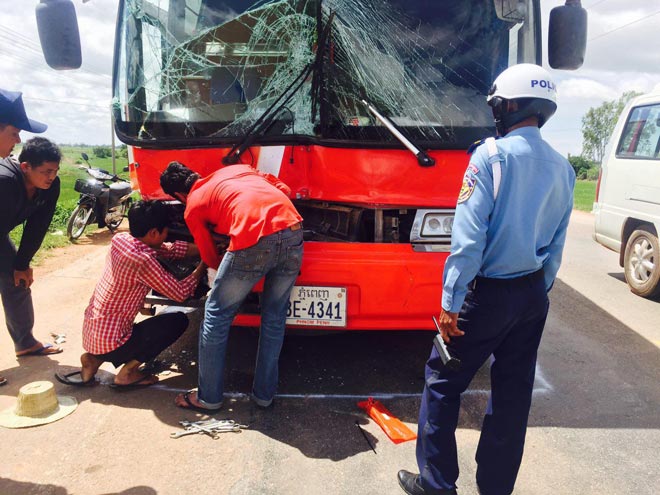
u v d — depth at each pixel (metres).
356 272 3.17
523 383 2.30
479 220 2.03
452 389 2.29
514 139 2.10
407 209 3.38
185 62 3.45
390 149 3.22
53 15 3.16
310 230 3.47
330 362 3.86
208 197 2.86
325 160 3.26
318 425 3.02
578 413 3.22
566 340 4.45
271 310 3.00
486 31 3.40
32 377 3.56
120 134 3.56
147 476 2.54
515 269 2.13
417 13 3.32
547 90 2.11
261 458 2.69
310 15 3.26
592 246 8.83
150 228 3.22
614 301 5.59
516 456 2.32
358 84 3.29
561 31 3.38
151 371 3.66
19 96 2.76
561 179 2.13
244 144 3.34
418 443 2.41
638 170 5.80
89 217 8.18
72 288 5.59
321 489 2.48
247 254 2.75
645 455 2.79
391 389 3.47
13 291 3.73
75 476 2.53
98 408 3.15
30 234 3.48
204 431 2.90
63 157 3.23
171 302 3.43
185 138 3.45
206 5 3.39
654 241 5.52
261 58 3.35
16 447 2.74
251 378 3.57
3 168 3.17
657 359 4.07
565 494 2.48
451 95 3.36
